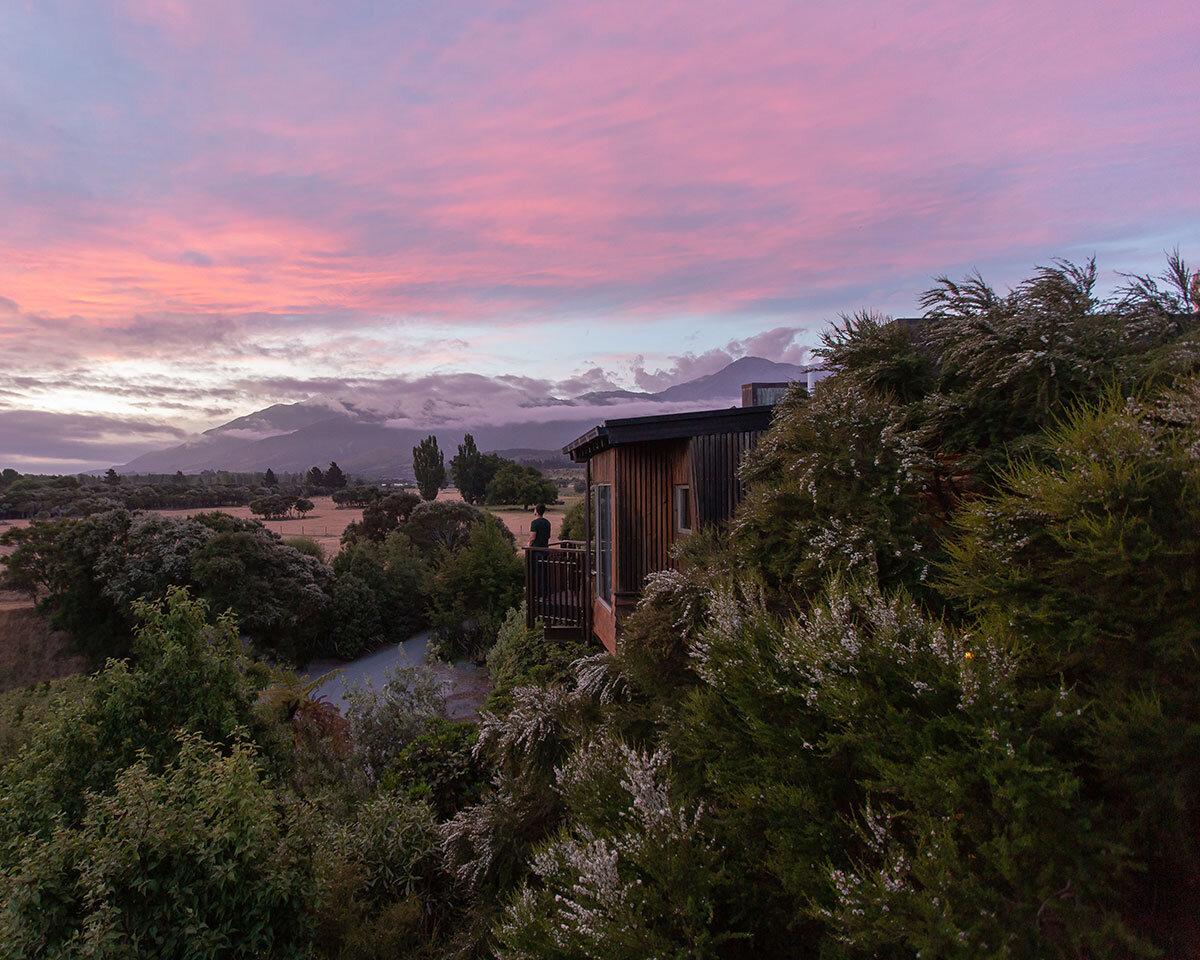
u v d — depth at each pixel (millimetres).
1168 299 3879
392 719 9953
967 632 2686
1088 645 2361
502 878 4969
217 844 4281
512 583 23141
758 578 4160
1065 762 2219
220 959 4207
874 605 3064
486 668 20047
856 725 2652
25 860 4066
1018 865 2074
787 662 3025
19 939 3801
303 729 9898
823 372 5750
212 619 20812
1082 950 1974
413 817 6410
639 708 4863
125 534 22797
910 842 2473
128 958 3842
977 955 1917
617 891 2846
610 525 9203
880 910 2133
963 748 2350
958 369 4277
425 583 26188
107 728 6457
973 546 2850
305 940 4637
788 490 4336
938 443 4207
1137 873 2072
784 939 2855
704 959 2643
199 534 23281
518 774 5461
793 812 2754
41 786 5801
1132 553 2232
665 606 4957
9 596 23906
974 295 4508
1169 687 2203
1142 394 3029
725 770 3199
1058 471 2783
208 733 7039
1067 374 3576
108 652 21719
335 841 5754
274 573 23438
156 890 4105
